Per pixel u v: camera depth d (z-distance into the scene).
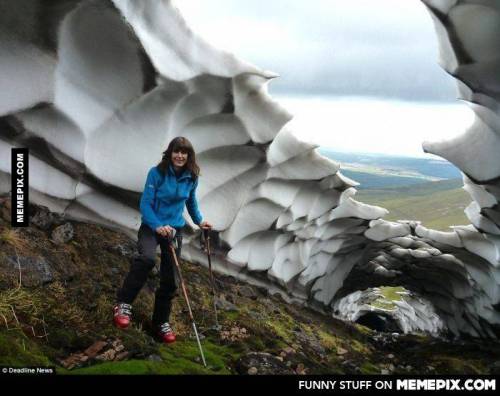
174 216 3.64
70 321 3.54
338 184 9.42
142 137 5.45
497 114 6.50
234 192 7.23
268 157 7.26
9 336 3.10
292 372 4.23
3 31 4.39
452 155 8.09
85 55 4.78
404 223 12.19
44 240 4.36
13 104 4.57
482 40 5.57
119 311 3.64
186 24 5.25
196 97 5.72
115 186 5.40
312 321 8.38
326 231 11.02
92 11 4.47
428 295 16.95
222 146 6.57
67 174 5.11
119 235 5.49
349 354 6.82
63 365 3.13
